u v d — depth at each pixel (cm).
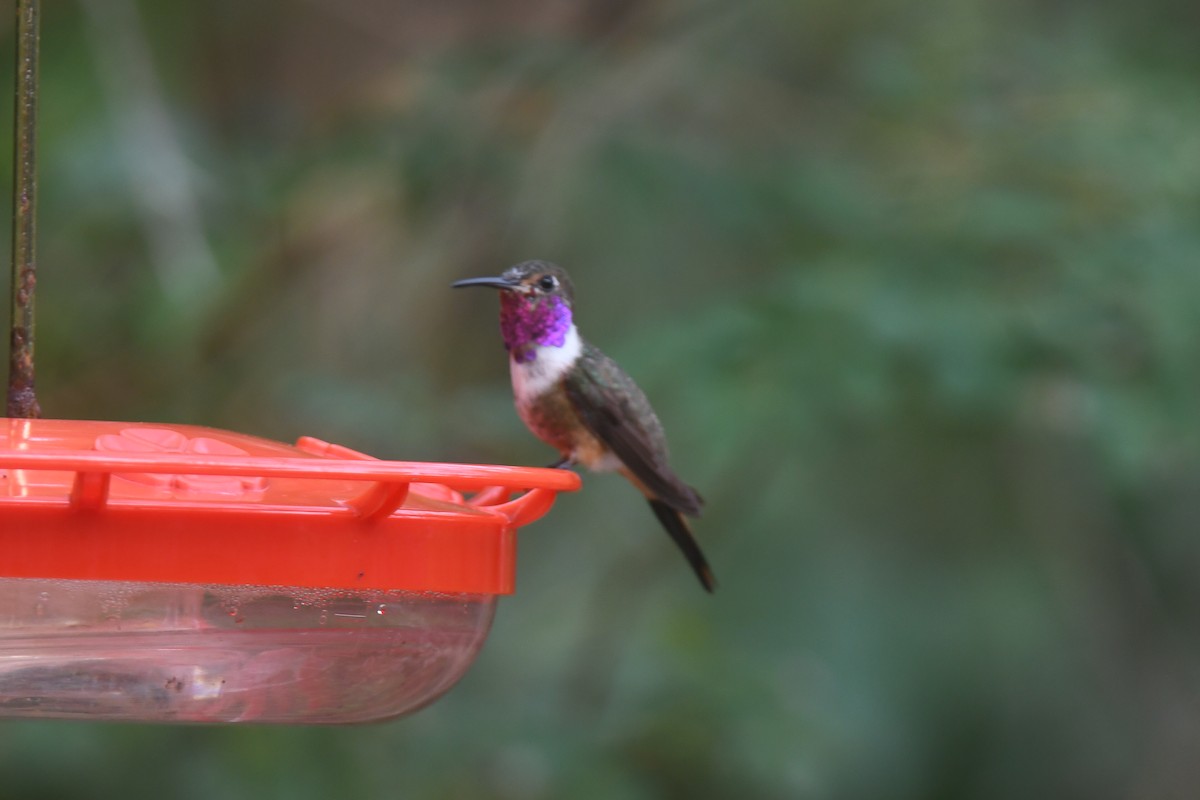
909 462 1217
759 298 986
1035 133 1105
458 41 1254
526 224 1214
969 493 1245
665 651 1133
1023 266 1024
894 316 954
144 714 463
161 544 444
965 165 1101
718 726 1092
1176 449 964
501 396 1105
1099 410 938
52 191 1072
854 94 1197
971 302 977
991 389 933
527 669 1149
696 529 1187
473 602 502
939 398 940
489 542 496
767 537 1227
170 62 1181
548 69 1218
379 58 1298
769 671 1141
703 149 1204
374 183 1207
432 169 1155
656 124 1236
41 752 995
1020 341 956
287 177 1146
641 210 1176
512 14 1314
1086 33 1180
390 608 478
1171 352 953
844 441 1077
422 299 1226
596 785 1057
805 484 1242
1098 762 1316
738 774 1083
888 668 1222
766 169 1172
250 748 1024
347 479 421
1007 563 1259
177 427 514
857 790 1216
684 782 1086
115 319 1090
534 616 1173
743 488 1172
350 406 1077
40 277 1095
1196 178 1072
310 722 490
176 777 1013
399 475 425
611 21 1273
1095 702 1321
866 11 1270
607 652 1155
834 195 1126
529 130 1204
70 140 1077
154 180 1075
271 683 468
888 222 1082
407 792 1041
